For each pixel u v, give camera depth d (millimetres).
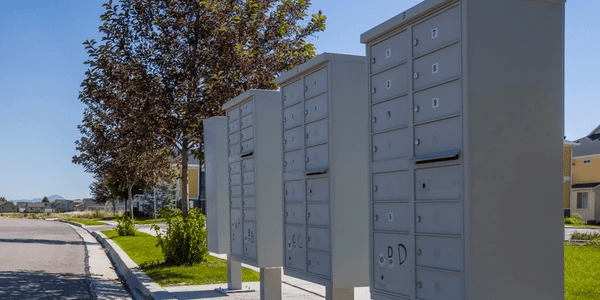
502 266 4438
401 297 5145
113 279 13406
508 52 4527
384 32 5359
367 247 6465
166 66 14008
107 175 31297
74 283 12352
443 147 4645
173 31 14133
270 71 14383
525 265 4508
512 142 4504
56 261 16734
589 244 19000
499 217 4441
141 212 58375
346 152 6434
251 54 13852
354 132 6477
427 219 4820
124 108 13766
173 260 14062
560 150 4645
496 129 4465
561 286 4605
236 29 14148
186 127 13992
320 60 6535
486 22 4480
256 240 8523
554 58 4676
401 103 5168
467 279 4363
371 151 5605
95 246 22922
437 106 4715
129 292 11438
